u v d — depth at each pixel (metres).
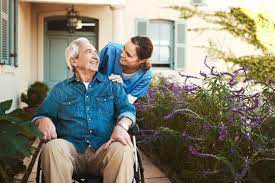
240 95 4.00
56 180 2.77
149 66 3.52
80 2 10.63
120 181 2.80
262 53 9.49
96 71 3.18
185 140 4.70
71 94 3.10
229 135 3.80
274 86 4.76
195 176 4.43
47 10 11.82
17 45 8.89
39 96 9.73
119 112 3.17
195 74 12.74
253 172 3.81
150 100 6.21
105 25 12.01
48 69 12.19
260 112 3.94
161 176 5.21
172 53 12.80
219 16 10.68
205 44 12.73
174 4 12.53
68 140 3.07
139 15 12.48
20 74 9.80
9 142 3.01
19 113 3.50
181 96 5.57
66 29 12.22
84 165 3.06
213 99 4.09
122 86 3.28
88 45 3.15
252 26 9.01
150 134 6.18
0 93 7.32
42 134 2.88
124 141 2.89
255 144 3.65
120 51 3.54
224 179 3.86
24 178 3.18
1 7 7.43
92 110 3.10
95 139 3.08
